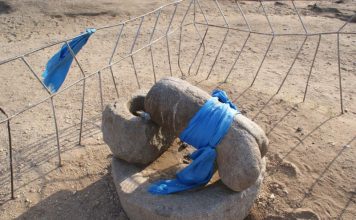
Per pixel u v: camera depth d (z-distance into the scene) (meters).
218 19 10.94
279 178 4.70
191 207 3.66
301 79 7.32
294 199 4.41
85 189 4.61
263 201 4.40
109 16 11.47
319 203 4.35
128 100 4.48
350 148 5.12
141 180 4.05
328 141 5.27
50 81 4.84
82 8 11.80
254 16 11.21
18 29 10.81
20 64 8.33
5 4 12.02
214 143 3.76
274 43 9.23
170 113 3.99
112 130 4.22
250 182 3.62
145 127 4.16
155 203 3.71
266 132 5.48
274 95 6.52
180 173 3.98
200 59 8.30
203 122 3.81
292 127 5.59
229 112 3.84
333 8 11.59
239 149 3.63
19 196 4.57
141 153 4.23
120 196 3.95
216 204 3.70
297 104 6.21
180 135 3.95
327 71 7.73
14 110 6.45
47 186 4.68
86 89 6.98
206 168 3.85
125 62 8.24
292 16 11.20
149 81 7.22
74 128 5.82
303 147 5.17
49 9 11.73
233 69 7.74
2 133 5.77
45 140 5.55
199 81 7.05
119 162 4.32
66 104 6.52
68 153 5.21
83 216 4.30
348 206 4.32
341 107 6.00
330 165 4.85
